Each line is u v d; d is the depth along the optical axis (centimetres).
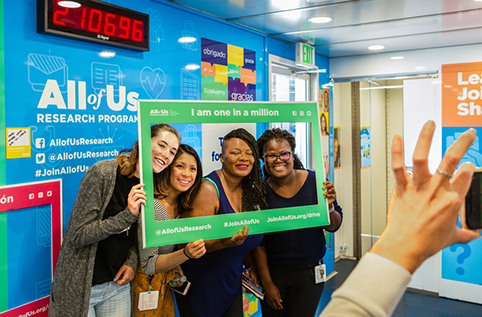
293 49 392
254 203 186
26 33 169
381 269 45
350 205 469
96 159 200
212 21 283
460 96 387
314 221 194
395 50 416
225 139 183
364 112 448
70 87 187
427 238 44
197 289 198
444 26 317
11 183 164
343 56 454
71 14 180
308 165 329
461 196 45
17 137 166
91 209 166
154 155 169
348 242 477
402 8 269
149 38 229
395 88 423
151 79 233
